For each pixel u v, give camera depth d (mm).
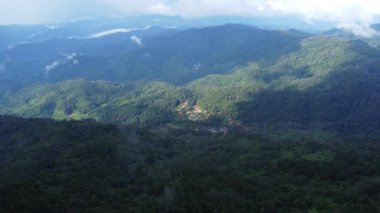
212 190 154000
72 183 162625
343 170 175375
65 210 137250
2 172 192125
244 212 140250
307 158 199750
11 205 134375
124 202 150250
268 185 167750
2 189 143125
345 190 158000
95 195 153000
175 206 140750
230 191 156250
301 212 143750
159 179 172000
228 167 195375
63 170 181625
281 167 188750
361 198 148625
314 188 161500
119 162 191250
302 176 174750
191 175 172500
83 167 183750
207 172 179750
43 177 166125
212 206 139500
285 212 143750
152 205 143250
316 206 147125
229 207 140125
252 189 160500
